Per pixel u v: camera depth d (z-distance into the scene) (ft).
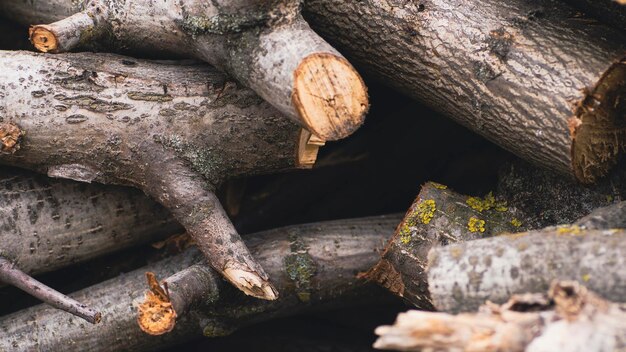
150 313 5.36
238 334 6.36
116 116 5.57
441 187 5.76
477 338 4.78
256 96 5.62
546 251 4.98
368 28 5.68
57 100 5.56
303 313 6.06
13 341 5.71
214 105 5.62
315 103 5.21
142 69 5.67
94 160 5.62
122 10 5.65
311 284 5.85
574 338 4.72
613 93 5.32
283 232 5.94
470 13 5.53
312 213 6.57
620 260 4.88
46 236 5.75
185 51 5.68
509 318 4.81
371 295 6.03
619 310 4.79
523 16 5.47
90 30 5.63
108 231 5.88
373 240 5.92
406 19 5.60
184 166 5.61
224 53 5.46
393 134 6.56
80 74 5.58
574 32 5.40
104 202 5.85
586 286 4.91
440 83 5.58
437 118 6.54
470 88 5.49
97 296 5.81
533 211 5.72
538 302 4.86
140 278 5.88
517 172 5.79
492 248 5.07
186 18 5.51
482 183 6.50
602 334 4.72
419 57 5.60
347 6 5.69
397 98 6.64
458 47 5.50
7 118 5.54
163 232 6.01
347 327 6.49
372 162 6.55
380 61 5.74
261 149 5.67
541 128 5.34
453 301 5.08
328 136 5.24
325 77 5.21
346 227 5.97
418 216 5.67
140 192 5.90
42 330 5.74
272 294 5.49
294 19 5.36
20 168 5.79
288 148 5.67
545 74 5.33
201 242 5.54
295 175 6.49
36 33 5.51
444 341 4.80
